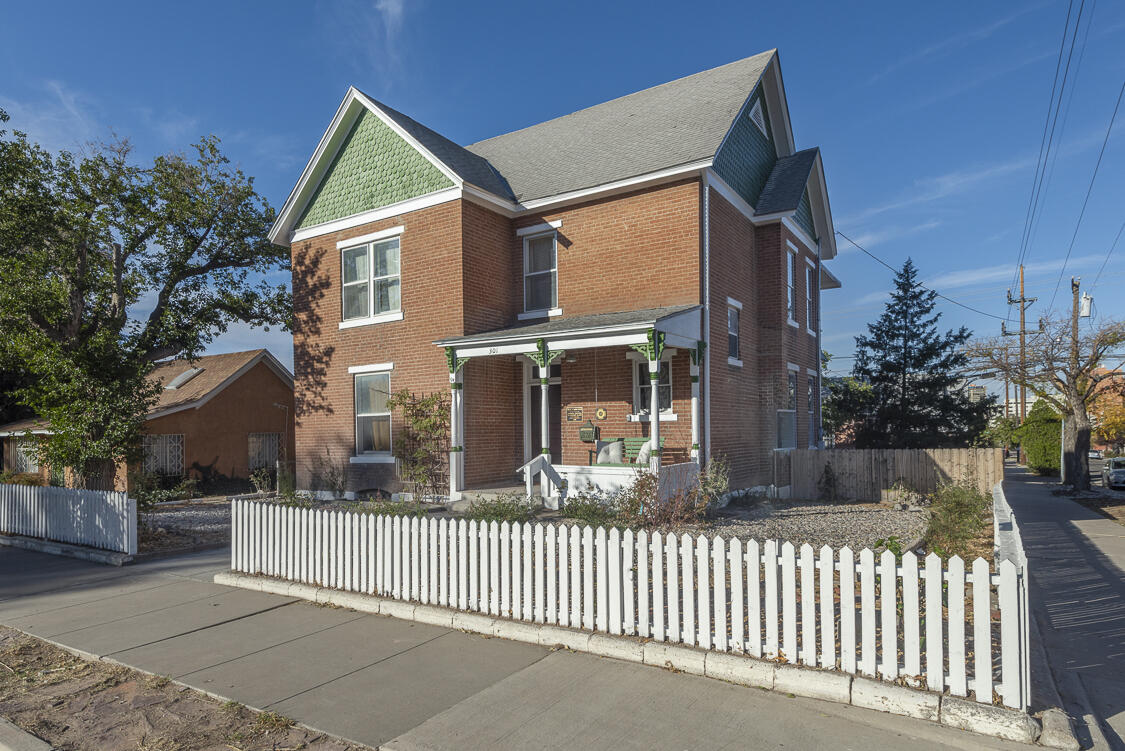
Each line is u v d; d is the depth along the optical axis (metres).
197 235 19.28
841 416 31.70
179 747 4.37
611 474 12.52
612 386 14.80
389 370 16.16
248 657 5.93
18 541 12.23
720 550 5.41
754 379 16.66
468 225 15.16
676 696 4.88
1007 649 4.35
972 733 4.27
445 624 6.66
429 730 4.46
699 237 13.90
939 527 10.01
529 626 6.20
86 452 12.90
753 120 17.27
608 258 15.05
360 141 16.97
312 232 17.73
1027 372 25.66
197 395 23.72
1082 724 4.53
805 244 19.25
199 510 17.44
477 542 6.81
